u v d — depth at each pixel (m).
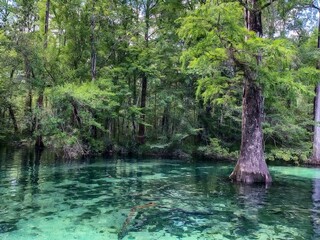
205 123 20.80
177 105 20.12
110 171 12.77
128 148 20.77
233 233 5.36
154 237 5.12
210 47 8.01
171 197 8.10
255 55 8.06
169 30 19.70
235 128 20.16
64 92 15.61
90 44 19.78
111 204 7.27
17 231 5.28
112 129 22.70
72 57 20.41
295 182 10.88
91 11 18.92
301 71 9.15
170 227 5.65
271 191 9.09
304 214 6.62
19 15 18.19
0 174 11.23
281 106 15.00
